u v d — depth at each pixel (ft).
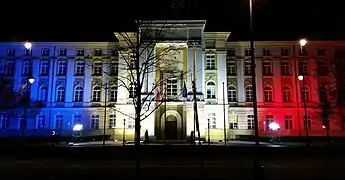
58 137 178.19
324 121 150.00
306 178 58.34
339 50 127.44
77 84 212.43
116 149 111.45
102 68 213.25
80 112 208.33
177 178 59.06
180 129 177.58
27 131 205.87
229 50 214.90
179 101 174.50
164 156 110.01
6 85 196.03
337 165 83.35
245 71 212.02
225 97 195.00
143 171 71.72
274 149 109.29
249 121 205.26
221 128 190.29
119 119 188.55
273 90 208.74
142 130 173.06
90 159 105.19
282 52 213.25
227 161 96.48
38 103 208.23
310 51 212.43
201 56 183.93
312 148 111.04
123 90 192.34
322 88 203.10
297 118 204.03
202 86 181.47
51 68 214.90
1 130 206.59
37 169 76.95
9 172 70.74
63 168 79.20
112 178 60.13
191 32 186.29
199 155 110.32
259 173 51.80
